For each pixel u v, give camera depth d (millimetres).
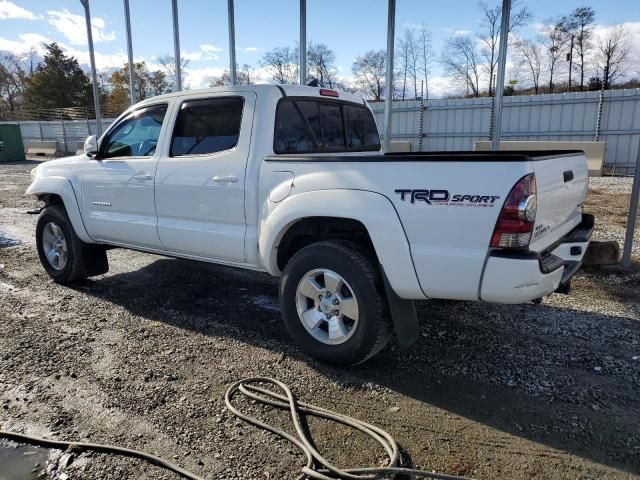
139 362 3539
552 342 3854
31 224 8992
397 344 3848
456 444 2648
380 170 3092
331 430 2768
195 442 2650
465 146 19438
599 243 5523
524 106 18047
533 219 2758
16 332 4055
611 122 16672
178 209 4203
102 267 5410
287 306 3584
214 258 4109
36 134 32312
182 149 4207
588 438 2684
